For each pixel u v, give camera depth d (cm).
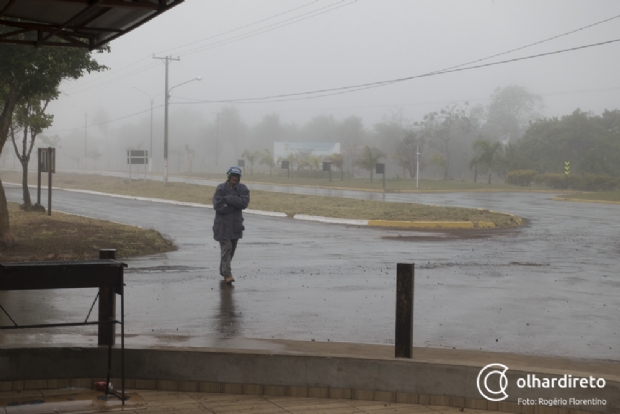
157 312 950
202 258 1585
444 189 5356
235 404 562
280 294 1107
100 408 544
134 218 2702
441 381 561
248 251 1747
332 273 1358
